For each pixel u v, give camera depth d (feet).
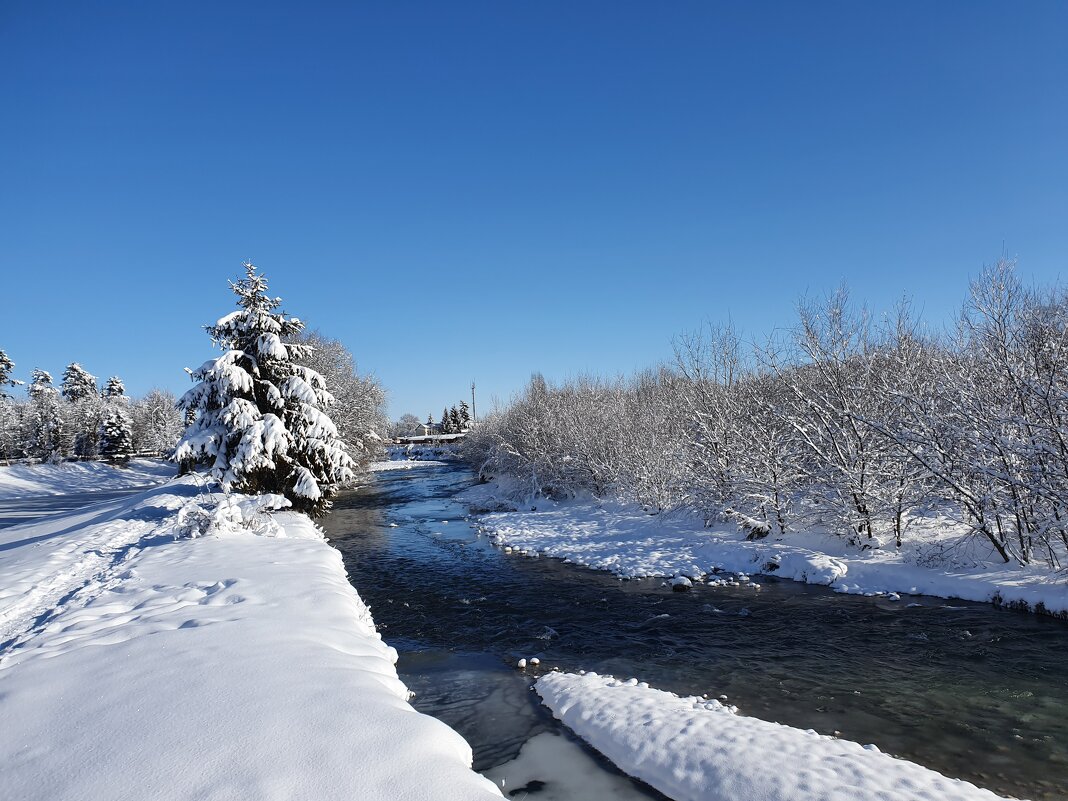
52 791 10.82
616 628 32.83
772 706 22.44
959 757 18.26
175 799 10.47
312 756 11.94
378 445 159.53
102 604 26.35
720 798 15.60
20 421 221.05
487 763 19.03
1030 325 34.88
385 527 71.82
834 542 45.62
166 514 62.85
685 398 64.54
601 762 18.86
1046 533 33.45
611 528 62.23
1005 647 26.99
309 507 68.54
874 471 43.65
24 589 33.45
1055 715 20.66
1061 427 32.24
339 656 18.21
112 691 15.11
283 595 25.91
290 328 67.31
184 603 25.32
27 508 110.63
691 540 52.54
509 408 129.90
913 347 47.47
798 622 32.35
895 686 23.68
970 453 36.52
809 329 49.96
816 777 15.62
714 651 28.68
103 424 209.36
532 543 58.85
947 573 36.32
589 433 88.89
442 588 42.63
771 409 54.60
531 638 31.68
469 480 137.80
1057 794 16.22
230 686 15.24
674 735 19.08
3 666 17.76
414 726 13.38
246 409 59.47
